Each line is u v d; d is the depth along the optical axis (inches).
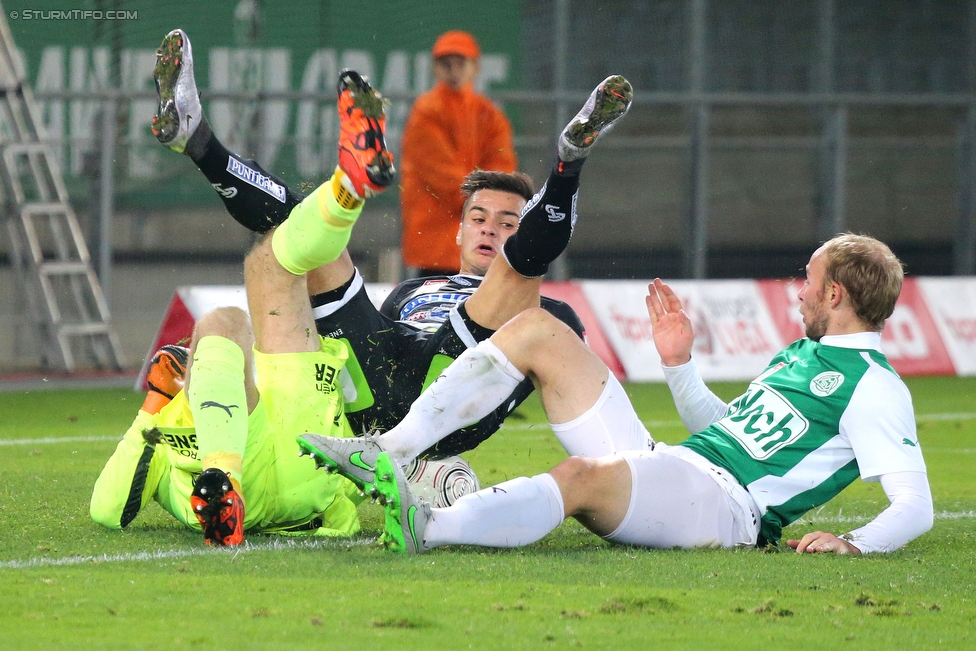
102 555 430.0
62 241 1592.0
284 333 484.4
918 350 1581.0
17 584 377.7
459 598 363.6
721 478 454.9
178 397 477.7
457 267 1302.9
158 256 1691.7
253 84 1679.4
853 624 346.3
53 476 692.1
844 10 1940.2
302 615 340.5
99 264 1569.9
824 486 462.6
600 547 457.4
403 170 1299.2
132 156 1637.6
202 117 470.0
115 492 481.1
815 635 332.5
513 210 616.4
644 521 437.1
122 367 1566.2
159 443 478.3
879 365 465.4
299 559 418.0
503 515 418.9
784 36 1920.5
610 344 1476.4
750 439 465.4
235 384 450.9
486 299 500.7
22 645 307.0
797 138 1963.6
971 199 1759.4
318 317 505.7
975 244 1769.2
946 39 1964.8
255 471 471.8
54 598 358.6
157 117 465.4
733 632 333.4
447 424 438.3
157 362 492.1
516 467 782.5
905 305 1593.3
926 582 405.7
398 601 357.7
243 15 1672.0
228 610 345.4
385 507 412.5
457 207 1294.3
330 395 486.6
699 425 509.4
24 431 987.9
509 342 443.8
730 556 438.3
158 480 487.5
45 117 1640.0
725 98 1662.2
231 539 441.4
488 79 1736.0
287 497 478.6
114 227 1667.1
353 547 443.2
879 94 1908.2
